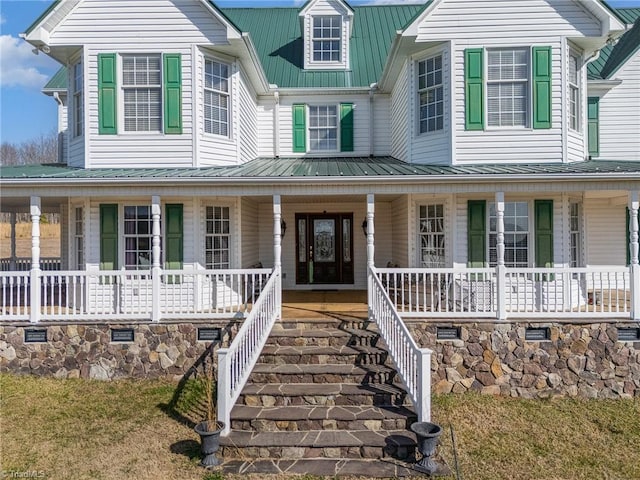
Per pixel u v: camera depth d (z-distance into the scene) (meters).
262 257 13.72
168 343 8.78
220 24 10.30
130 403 7.80
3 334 8.77
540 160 10.14
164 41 10.34
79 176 9.12
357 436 6.28
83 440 6.59
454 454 5.68
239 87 11.26
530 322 8.52
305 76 13.94
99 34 10.29
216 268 10.86
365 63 14.31
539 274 9.90
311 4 14.02
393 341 7.55
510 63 10.20
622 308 9.90
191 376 8.73
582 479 5.85
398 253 12.57
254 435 6.32
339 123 13.41
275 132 13.25
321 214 13.80
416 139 10.93
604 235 12.14
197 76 10.37
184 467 5.87
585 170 8.89
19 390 8.15
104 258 10.26
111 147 10.36
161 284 10.23
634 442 6.85
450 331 8.62
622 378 8.45
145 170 10.12
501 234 8.80
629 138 11.89
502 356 8.53
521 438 6.88
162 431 6.86
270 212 13.74
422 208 10.95
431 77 10.66
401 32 9.95
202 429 5.99
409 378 6.82
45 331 8.77
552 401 8.21
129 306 10.23
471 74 10.14
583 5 10.01
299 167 10.51
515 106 10.20
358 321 8.91
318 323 8.95
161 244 10.25
